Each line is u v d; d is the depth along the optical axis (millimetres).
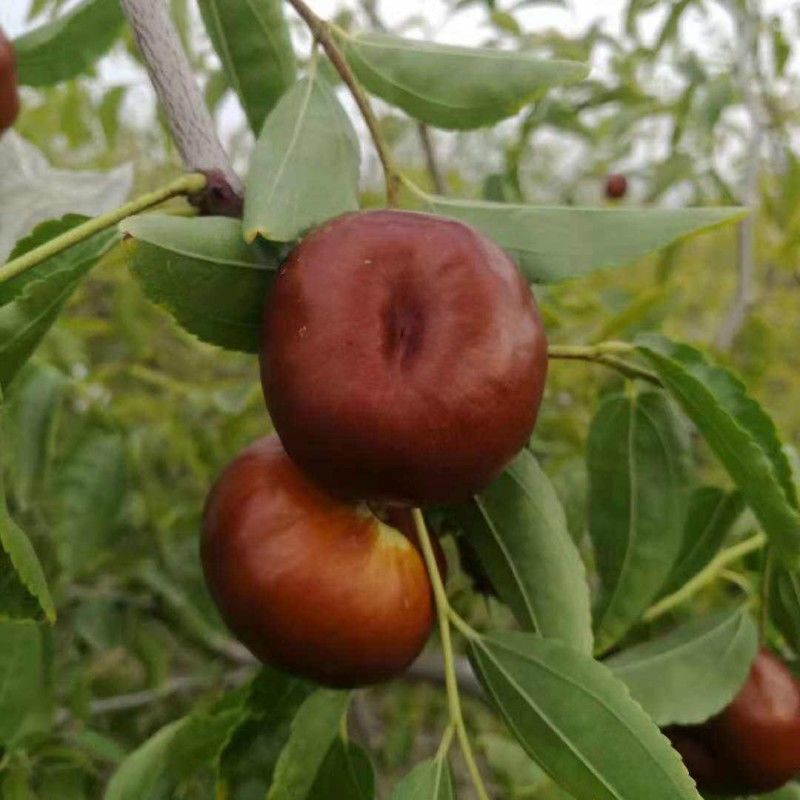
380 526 157
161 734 205
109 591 386
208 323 151
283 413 137
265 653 157
